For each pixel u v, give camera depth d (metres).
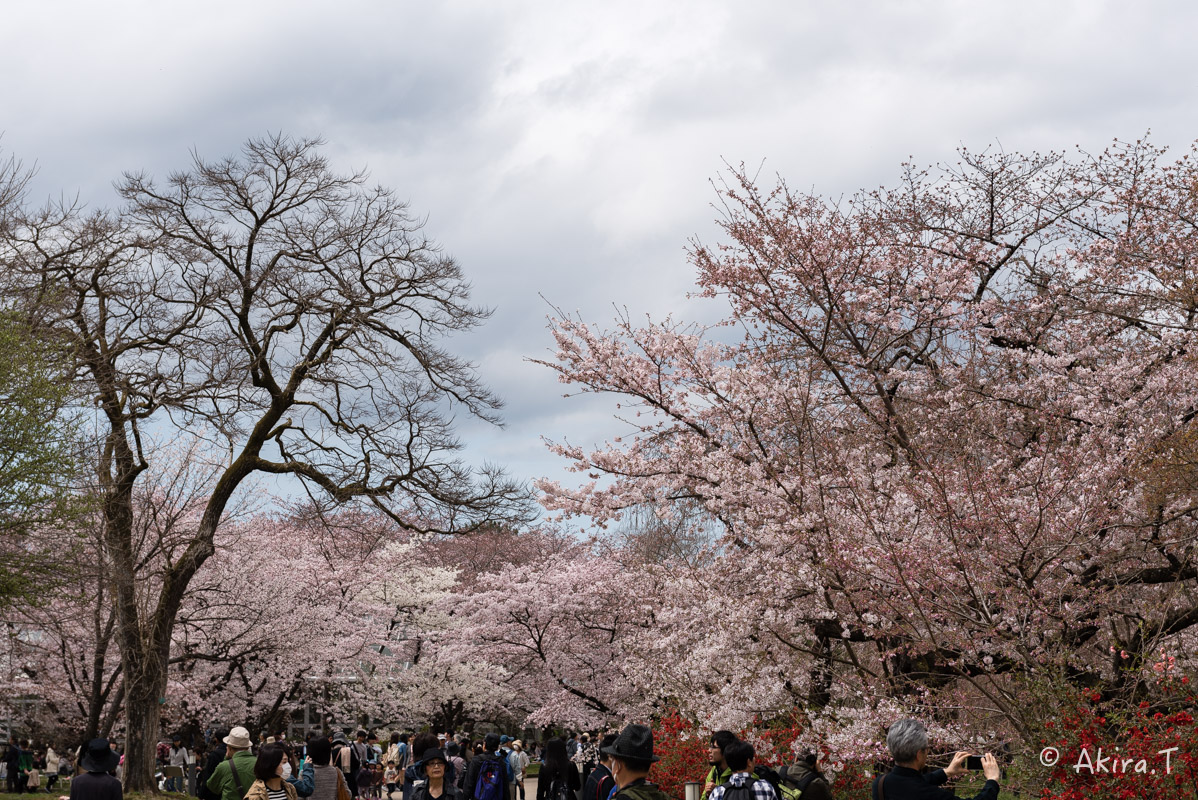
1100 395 12.52
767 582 11.75
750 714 11.55
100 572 18.11
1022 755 8.66
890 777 5.26
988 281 14.91
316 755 9.28
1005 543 9.95
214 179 19.72
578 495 14.26
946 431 12.77
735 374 13.13
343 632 33.53
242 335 20.17
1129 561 11.77
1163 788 7.39
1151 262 13.78
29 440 15.15
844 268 13.62
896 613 9.80
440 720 37.25
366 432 20.52
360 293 20.92
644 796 5.06
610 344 14.10
